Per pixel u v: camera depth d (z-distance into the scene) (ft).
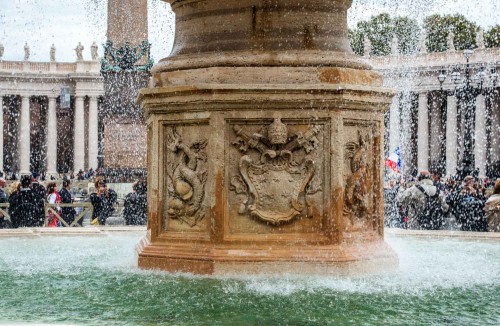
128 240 40.63
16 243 39.04
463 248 36.78
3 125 321.73
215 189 26.84
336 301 22.89
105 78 105.91
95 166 308.81
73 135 320.50
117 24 106.01
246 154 26.94
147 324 19.61
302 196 27.04
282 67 27.02
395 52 199.41
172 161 28.07
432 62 233.96
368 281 26.11
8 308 21.95
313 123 26.99
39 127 333.42
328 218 26.96
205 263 26.68
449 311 21.77
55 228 45.01
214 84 26.55
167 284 25.40
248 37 27.50
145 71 106.01
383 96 28.35
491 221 50.34
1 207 61.93
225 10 27.71
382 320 20.52
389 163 97.09
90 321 20.02
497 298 23.70
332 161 26.99
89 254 34.14
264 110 26.84
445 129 255.91
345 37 28.76
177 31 29.25
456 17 227.81
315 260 26.58
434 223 57.47
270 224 26.89
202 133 27.27
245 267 26.48
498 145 238.07
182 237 27.68
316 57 27.27
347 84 26.96
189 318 20.44
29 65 308.60
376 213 29.09
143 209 66.03
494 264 30.94
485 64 219.20
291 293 23.93
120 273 27.91
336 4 28.19
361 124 28.04
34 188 60.90
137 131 106.63
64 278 27.07
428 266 30.07
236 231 26.99
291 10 27.55
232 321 20.08
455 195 60.70
